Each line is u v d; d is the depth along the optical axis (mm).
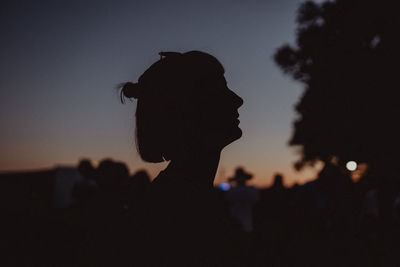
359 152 11867
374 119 12062
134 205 744
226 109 816
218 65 857
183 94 800
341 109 12719
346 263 5285
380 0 12180
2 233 6922
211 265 715
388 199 5918
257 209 7715
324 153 13164
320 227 5664
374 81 12391
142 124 831
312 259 5500
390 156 11391
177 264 688
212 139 801
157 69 835
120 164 2861
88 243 700
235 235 821
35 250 5004
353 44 12844
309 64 13961
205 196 773
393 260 5352
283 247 6066
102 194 2598
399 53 12031
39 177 11820
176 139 795
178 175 767
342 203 5578
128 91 878
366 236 5672
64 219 4648
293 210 5980
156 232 695
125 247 680
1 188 11258
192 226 723
